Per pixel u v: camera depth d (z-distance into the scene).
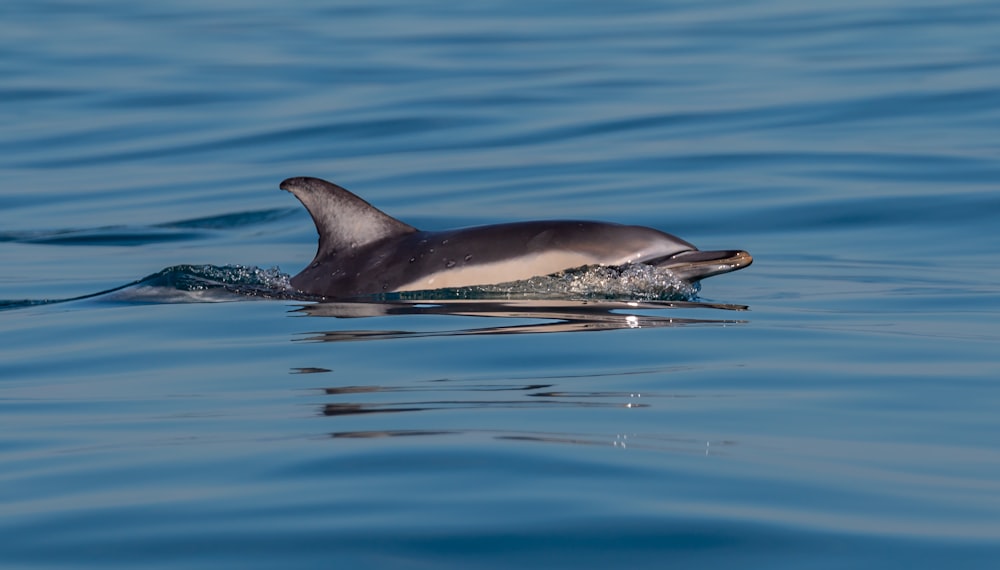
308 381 34.78
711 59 111.88
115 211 71.44
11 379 37.19
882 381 33.75
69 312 47.22
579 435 28.50
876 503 23.98
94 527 23.56
